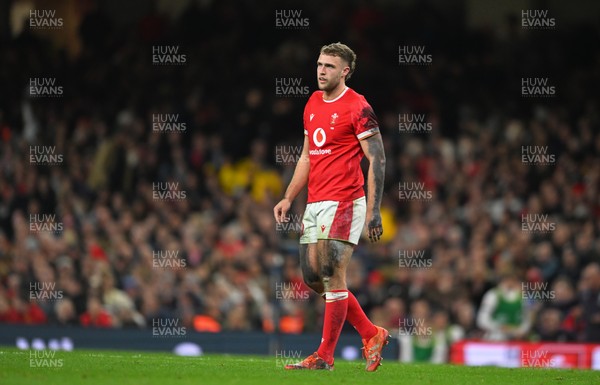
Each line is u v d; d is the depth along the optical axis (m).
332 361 29.14
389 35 81.06
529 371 31.72
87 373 26.62
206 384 24.84
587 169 70.69
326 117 28.80
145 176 69.62
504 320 54.31
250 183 70.06
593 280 54.25
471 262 58.38
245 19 80.56
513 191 69.31
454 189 68.62
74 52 79.62
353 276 57.00
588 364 47.34
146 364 29.98
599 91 78.75
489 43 82.19
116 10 84.12
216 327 55.03
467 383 27.06
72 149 70.81
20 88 75.44
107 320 53.97
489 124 76.31
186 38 79.50
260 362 32.31
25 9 79.44
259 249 59.44
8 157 69.75
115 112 75.50
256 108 74.81
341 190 28.64
